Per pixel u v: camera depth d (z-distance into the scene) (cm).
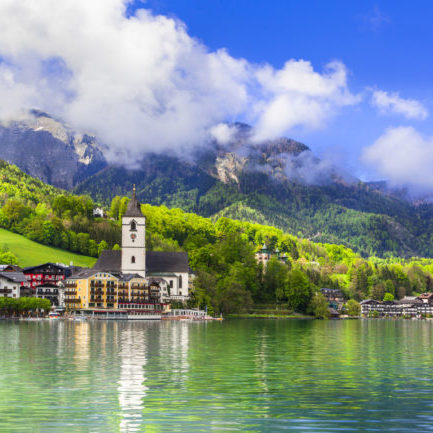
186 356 9331
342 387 6525
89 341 11900
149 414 5241
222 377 7150
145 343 11569
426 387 6544
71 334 13888
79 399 5825
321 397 5984
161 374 7356
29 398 5862
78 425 4881
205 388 6412
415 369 7944
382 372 7644
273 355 9619
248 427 4850
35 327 16975
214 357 9244
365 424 4947
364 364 8475
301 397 5975
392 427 4859
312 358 9219
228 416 5188
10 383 6662
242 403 5691
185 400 5806
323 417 5172
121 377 7100
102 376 7169
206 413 5291
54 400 5775
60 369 7744
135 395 6022
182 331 15675
